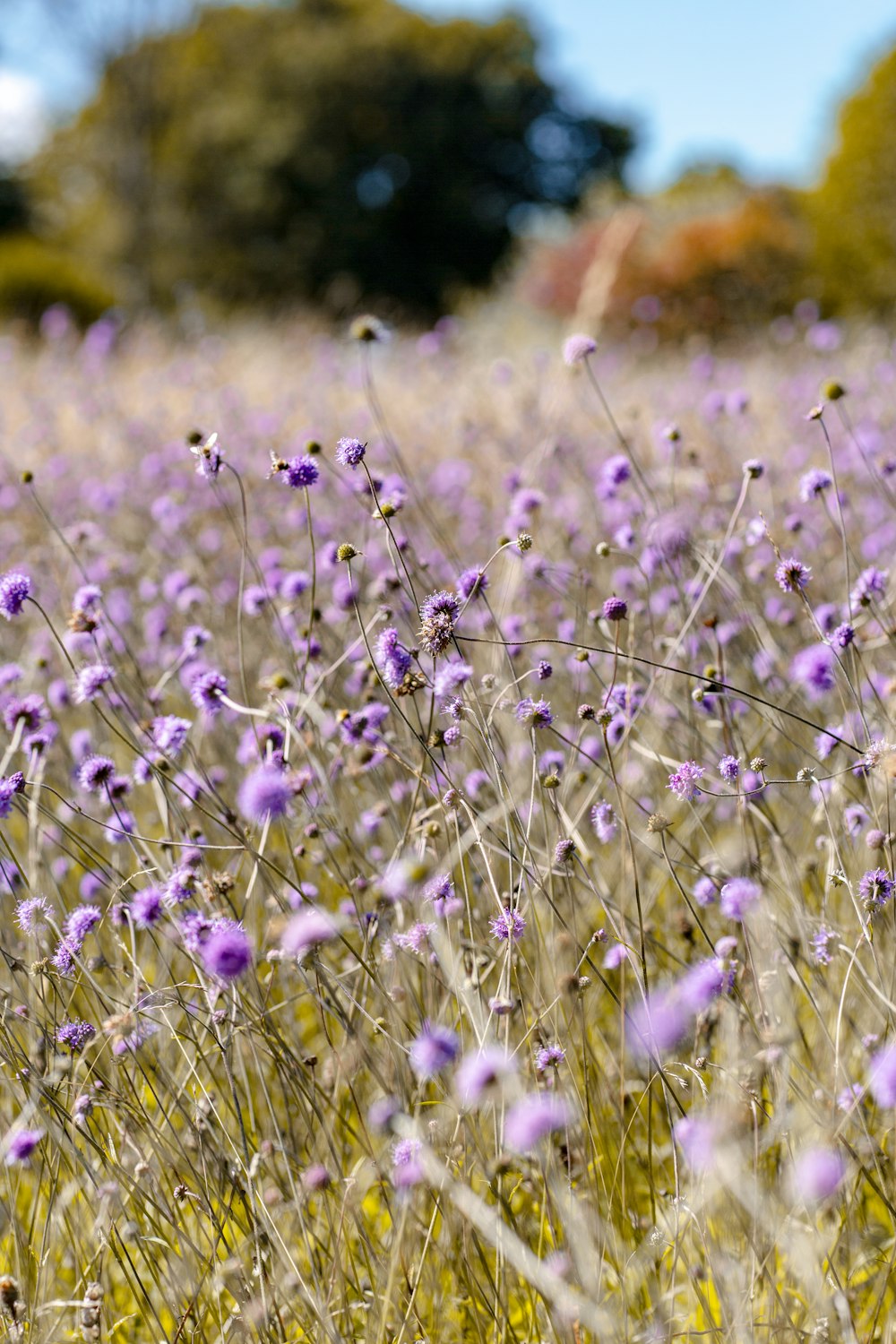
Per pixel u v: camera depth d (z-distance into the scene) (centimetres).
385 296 3341
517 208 3588
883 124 1524
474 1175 189
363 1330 187
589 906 254
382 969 218
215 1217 184
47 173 3362
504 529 428
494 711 246
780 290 1557
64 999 216
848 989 216
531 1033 191
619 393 755
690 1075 191
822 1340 157
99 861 264
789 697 273
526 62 3512
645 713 272
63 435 691
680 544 307
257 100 3241
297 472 230
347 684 304
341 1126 218
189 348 1069
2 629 398
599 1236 165
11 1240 205
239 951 153
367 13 3525
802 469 448
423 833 205
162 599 426
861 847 233
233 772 313
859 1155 183
